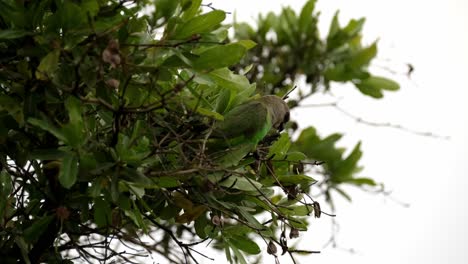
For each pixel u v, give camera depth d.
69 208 7.46
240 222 7.66
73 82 6.92
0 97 7.03
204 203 7.52
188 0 7.52
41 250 7.71
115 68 6.82
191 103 7.41
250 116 8.17
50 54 6.62
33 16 6.97
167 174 7.07
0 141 7.43
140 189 7.01
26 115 6.99
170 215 7.81
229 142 7.96
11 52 7.27
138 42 7.14
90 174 6.86
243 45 7.25
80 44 6.97
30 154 6.70
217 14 7.30
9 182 7.78
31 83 6.99
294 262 7.78
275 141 8.80
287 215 8.20
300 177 8.23
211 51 7.19
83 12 7.02
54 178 7.39
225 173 7.52
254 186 7.37
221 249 9.84
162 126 7.44
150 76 7.01
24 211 7.63
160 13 7.50
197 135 7.67
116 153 6.88
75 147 6.74
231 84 7.45
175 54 7.12
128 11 7.22
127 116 7.07
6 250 7.63
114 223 7.84
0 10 6.96
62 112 7.43
